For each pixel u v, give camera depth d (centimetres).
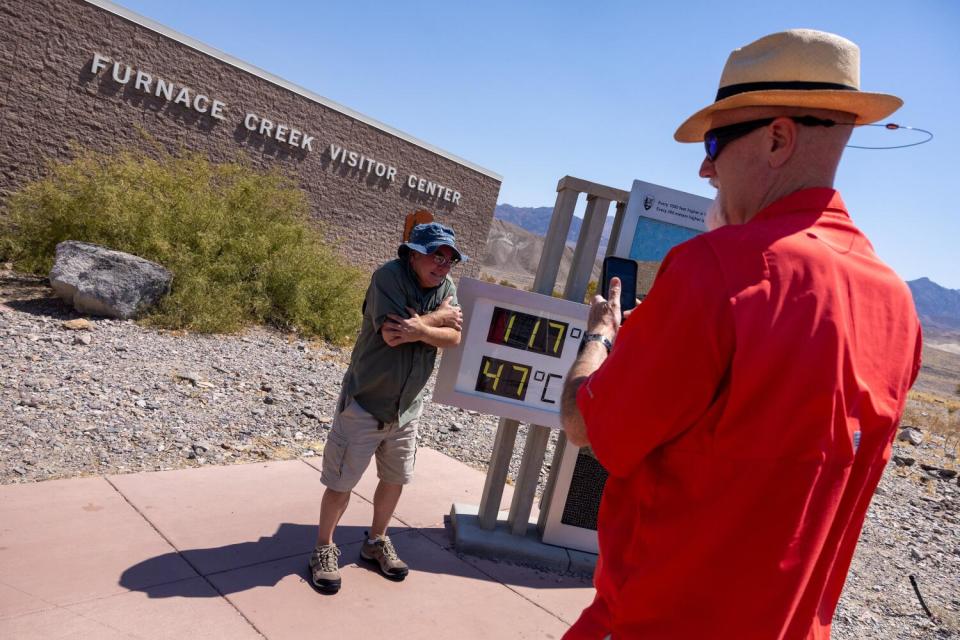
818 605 118
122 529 370
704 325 107
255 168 1778
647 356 111
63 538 351
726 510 108
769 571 107
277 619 314
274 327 1028
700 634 111
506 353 417
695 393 108
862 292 115
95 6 1408
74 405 538
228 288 985
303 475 489
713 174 144
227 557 360
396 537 425
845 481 110
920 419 1590
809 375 105
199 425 555
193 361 733
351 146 2002
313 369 827
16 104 1329
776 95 121
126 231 999
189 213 1050
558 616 369
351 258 2086
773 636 108
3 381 557
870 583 527
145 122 1535
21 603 293
